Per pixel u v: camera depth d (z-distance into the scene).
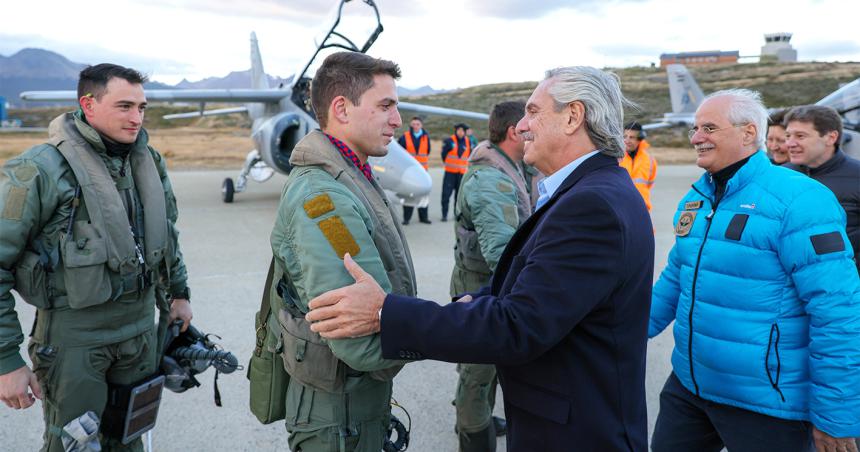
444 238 7.42
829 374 1.54
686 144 34.19
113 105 1.79
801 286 1.58
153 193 1.98
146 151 2.01
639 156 5.38
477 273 2.39
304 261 1.24
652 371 3.44
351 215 1.25
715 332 1.74
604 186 1.13
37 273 1.73
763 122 1.72
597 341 1.16
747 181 1.71
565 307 1.07
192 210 9.27
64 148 1.76
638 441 1.22
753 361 1.67
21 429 2.64
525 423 1.25
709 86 54.75
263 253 6.25
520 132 1.34
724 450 2.35
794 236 1.58
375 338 1.17
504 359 1.09
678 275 2.02
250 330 3.95
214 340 3.74
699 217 1.82
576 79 1.23
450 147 8.74
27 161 1.70
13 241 1.66
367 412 1.44
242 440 2.60
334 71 1.37
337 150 1.37
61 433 1.82
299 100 8.92
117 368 1.97
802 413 1.65
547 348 1.09
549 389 1.20
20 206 1.66
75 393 1.82
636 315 1.18
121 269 1.83
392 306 1.12
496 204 2.10
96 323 1.83
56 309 1.79
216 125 57.12
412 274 1.47
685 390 1.90
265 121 9.67
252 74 14.91
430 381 3.28
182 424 2.73
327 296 1.14
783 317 1.65
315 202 1.25
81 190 1.75
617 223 1.08
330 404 1.41
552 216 1.12
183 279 2.26
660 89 50.69
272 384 1.54
